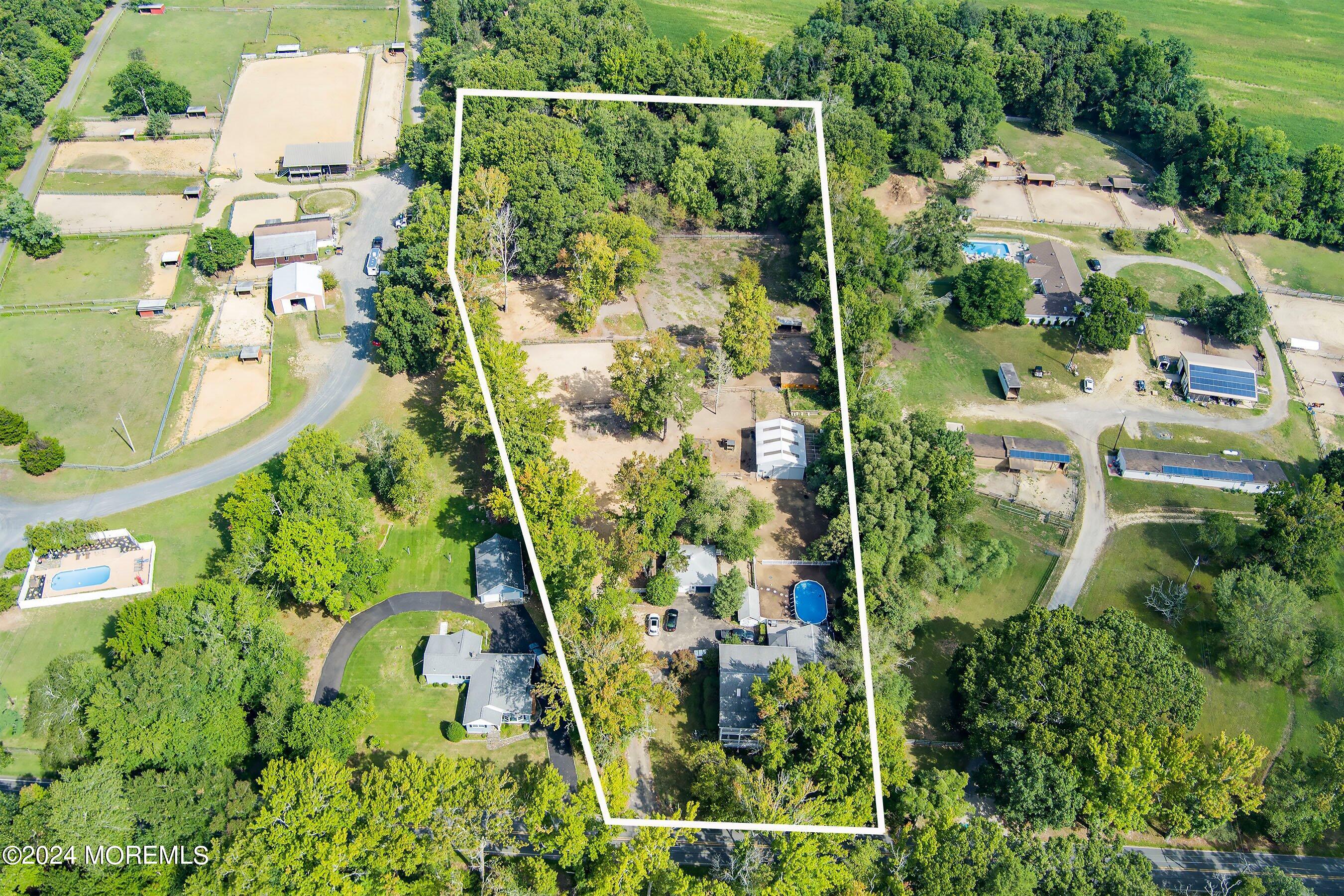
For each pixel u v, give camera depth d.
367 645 129.75
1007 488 158.50
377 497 147.50
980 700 119.38
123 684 107.25
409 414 162.38
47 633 127.88
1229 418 173.75
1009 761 112.25
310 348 174.75
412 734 120.62
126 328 177.75
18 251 193.75
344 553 128.88
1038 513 154.75
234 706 112.81
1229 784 112.56
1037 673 115.06
